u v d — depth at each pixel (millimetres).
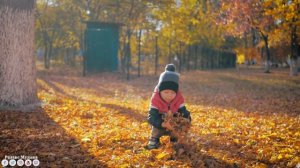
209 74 32625
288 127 8586
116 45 29562
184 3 34312
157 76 27438
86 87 19172
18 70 9922
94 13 37062
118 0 33531
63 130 7566
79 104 11219
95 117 9367
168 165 5391
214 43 42031
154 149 6082
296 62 30719
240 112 11398
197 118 9789
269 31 33438
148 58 46625
